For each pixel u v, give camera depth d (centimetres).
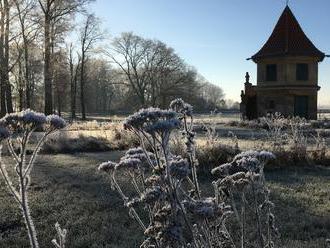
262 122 3456
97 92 11056
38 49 5369
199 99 9831
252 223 812
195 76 9319
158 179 353
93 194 1148
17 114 302
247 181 440
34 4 4862
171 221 327
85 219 948
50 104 5328
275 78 4619
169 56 8919
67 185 1259
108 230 877
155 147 319
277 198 1121
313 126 3588
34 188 1236
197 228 394
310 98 4584
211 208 331
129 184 1234
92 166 1609
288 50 4544
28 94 5712
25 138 303
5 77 4838
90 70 10644
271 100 4644
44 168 1584
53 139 2177
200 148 1591
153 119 312
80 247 812
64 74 6088
